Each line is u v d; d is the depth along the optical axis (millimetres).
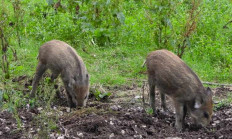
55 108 8969
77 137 7379
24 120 8055
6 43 10484
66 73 9484
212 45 12789
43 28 13719
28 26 13758
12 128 7645
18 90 9883
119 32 13484
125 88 10633
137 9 15461
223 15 14820
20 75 10695
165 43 12117
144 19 13758
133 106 9484
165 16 11852
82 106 9250
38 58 10023
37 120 7562
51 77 9820
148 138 7500
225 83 11133
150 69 8594
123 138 7398
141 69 11453
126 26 13453
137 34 13500
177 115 8203
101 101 9844
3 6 11531
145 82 10914
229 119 8508
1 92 7883
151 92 8820
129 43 13203
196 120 8109
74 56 9594
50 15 14062
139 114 8633
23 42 12969
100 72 11414
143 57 12266
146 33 13383
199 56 12414
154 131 7883
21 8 14016
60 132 7461
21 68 10805
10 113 8258
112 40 13336
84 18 12945
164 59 8359
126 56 12484
